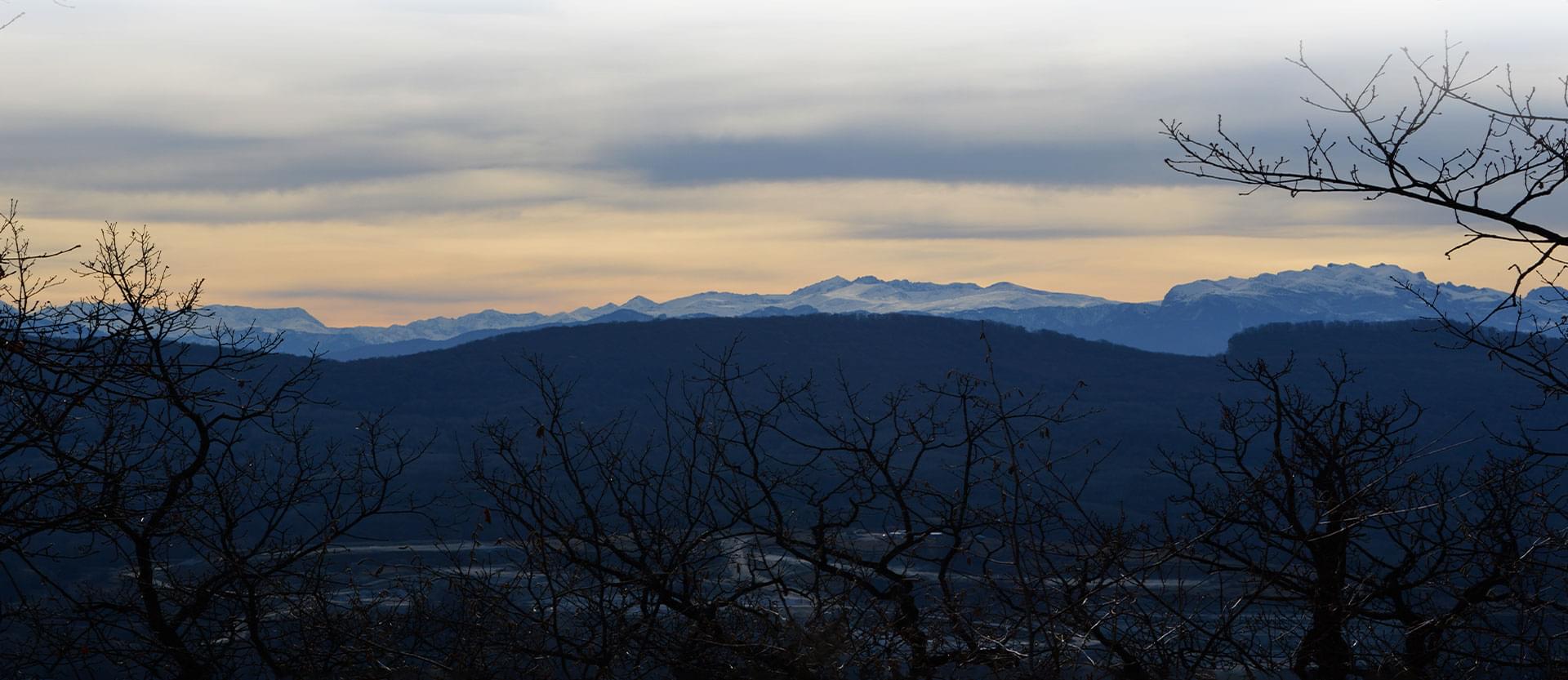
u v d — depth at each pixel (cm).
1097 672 546
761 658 587
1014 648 556
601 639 599
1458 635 648
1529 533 646
